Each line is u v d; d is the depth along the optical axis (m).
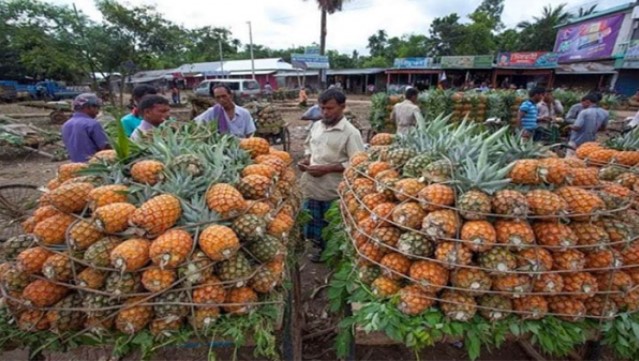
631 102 22.56
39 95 31.45
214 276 1.78
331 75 46.59
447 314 1.80
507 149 2.40
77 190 1.86
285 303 2.17
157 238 1.69
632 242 1.95
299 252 3.14
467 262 1.77
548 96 9.04
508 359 2.68
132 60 23.48
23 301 1.68
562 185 2.00
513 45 47.16
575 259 1.77
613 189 2.28
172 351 2.13
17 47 21.58
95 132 4.29
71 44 21.30
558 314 1.83
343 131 3.81
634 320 1.85
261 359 2.58
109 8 22.00
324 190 3.97
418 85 36.03
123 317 1.64
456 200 1.92
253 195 2.20
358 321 1.89
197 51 51.47
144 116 4.12
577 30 31.45
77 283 1.66
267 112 9.16
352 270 2.25
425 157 2.30
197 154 2.38
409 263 1.94
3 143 10.18
